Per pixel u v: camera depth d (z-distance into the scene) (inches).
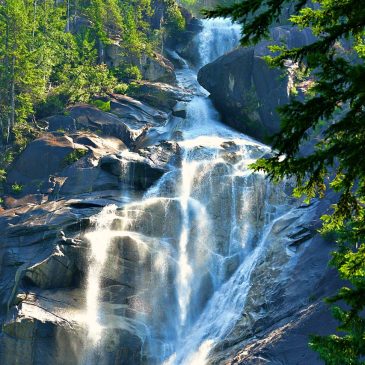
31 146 2400.3
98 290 1881.2
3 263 1931.6
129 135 2564.0
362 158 453.4
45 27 3211.1
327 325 1450.5
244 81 2559.1
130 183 2135.8
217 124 2640.3
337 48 2304.4
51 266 1860.2
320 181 492.1
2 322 1800.0
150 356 1822.1
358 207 501.7
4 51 2655.0
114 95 2790.4
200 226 2062.0
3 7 2800.2
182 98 2800.2
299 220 1959.9
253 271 1899.6
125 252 1927.9
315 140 2095.2
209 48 3585.1
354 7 481.7
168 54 3538.4
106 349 1776.6
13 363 1717.5
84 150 2381.9
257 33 474.3
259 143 2402.8
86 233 1948.8
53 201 2121.1
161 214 2030.0
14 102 2679.6
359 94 453.1
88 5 3590.1
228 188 2119.8
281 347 1482.5
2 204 2244.1
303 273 1739.7
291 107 462.3
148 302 1908.2
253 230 2065.7
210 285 1989.4
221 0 4013.3
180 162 2171.5
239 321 1759.4
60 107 2741.1
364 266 553.6
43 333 1733.5
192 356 1781.5
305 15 530.9
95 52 3112.7
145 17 3634.4
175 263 1978.3
